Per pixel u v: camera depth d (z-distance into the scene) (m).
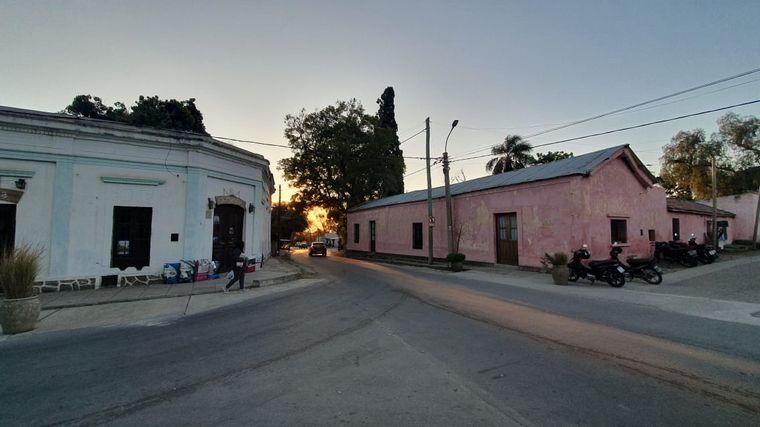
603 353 5.05
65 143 10.73
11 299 6.86
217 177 13.64
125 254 11.59
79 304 9.09
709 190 32.41
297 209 38.53
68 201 10.73
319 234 96.00
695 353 5.02
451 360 4.86
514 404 3.56
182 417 3.45
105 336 6.48
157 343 5.98
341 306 8.78
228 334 6.46
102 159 11.25
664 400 3.62
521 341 5.66
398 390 3.95
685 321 6.86
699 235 23.09
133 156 11.71
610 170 15.46
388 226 27.62
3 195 10.04
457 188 21.61
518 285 11.96
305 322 7.23
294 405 3.64
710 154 31.92
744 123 30.88
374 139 34.97
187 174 12.55
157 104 23.23
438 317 7.39
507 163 32.41
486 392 3.85
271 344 5.79
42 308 8.73
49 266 10.45
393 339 5.89
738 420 3.21
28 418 3.49
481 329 6.41
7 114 10.00
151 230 11.91
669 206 20.84
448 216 19.03
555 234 14.68
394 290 11.11
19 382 4.39
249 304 9.30
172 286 11.50
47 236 10.48
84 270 10.90
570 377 4.22
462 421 3.25
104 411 3.62
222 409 3.60
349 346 5.59
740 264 15.28
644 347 5.30
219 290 10.99
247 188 15.39
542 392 3.83
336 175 36.62
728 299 8.85
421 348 5.39
